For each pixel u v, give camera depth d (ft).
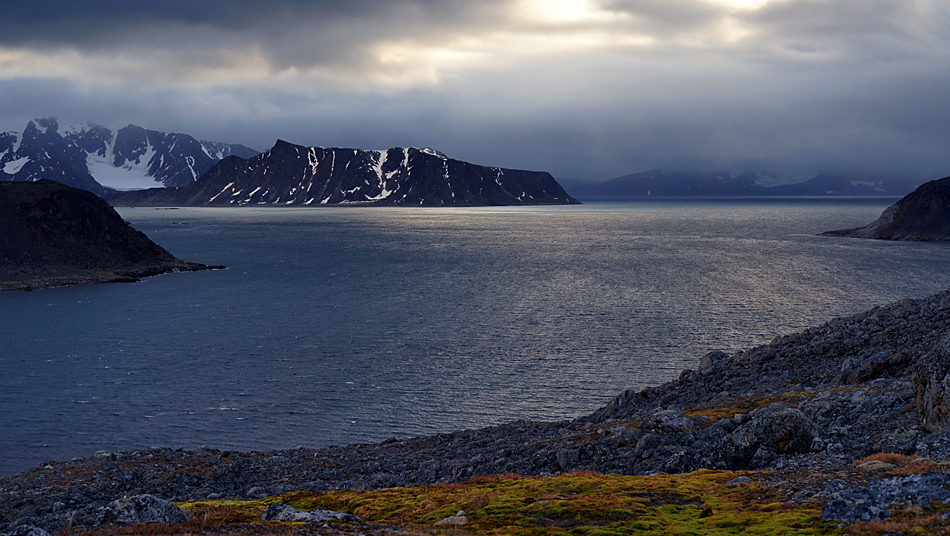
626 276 622.13
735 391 191.11
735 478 105.60
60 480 153.38
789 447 116.06
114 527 91.20
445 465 153.69
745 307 452.35
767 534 76.43
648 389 213.87
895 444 108.78
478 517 95.76
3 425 240.73
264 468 167.63
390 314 441.68
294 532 86.33
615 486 107.76
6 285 592.60
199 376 299.58
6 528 113.29
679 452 126.52
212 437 230.68
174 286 593.01
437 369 308.19
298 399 268.41
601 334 375.04
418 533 86.38
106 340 370.53
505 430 196.65
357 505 112.88
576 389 278.87
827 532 74.33
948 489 77.56
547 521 91.30
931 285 545.03
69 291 574.56
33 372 306.35
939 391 110.42
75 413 253.03
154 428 238.68
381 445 197.67
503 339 365.61
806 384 182.91
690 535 79.92
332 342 362.12
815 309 442.50
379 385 285.64
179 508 101.60
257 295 530.27
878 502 77.77
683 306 458.91
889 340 195.11
